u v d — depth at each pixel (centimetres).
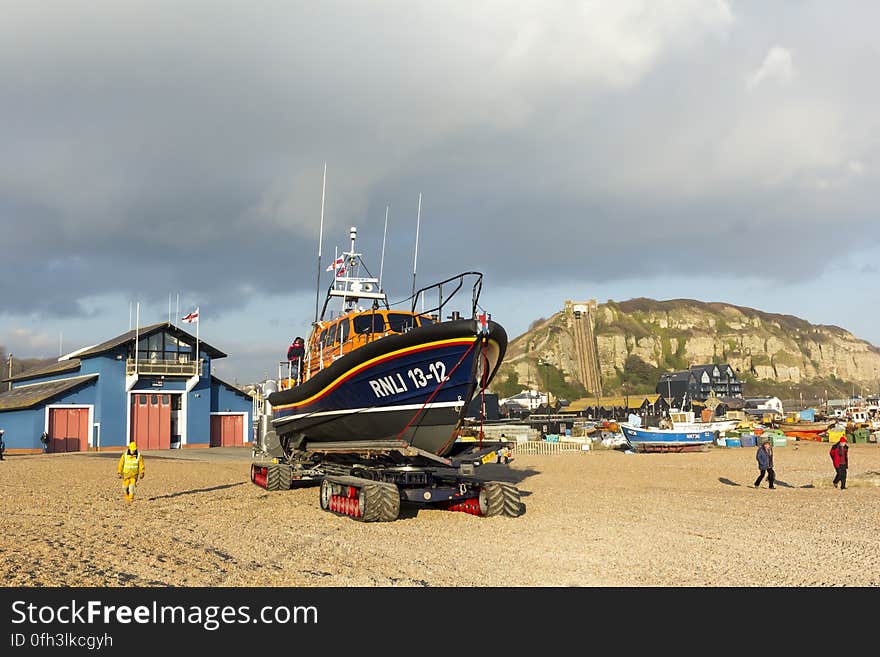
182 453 4072
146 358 4750
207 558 845
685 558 876
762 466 1933
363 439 1411
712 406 14425
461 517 1253
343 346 1445
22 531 1020
